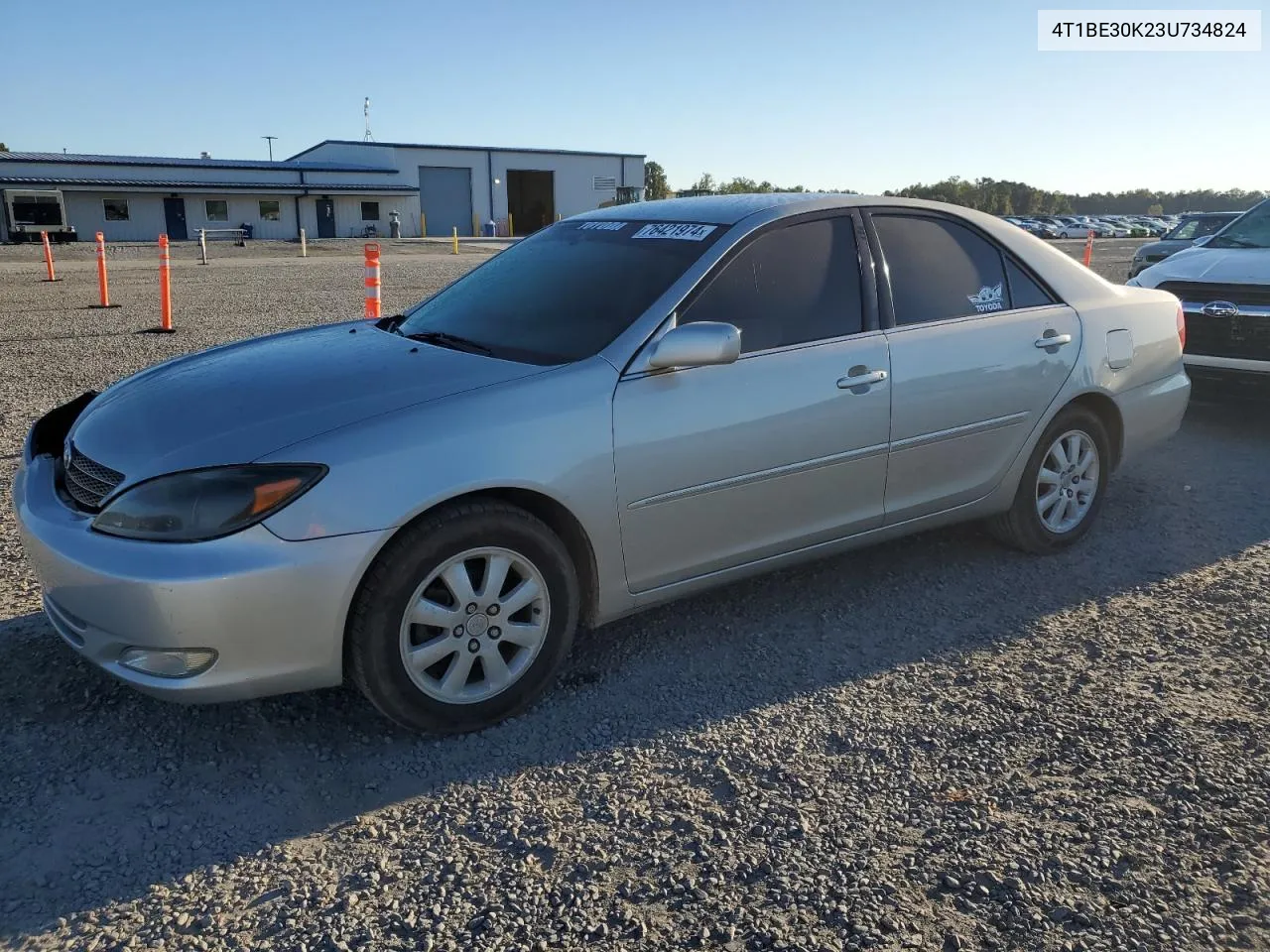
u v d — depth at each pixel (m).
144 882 2.45
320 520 2.79
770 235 3.76
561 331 3.54
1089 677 3.54
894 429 3.93
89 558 2.77
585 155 60.00
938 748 3.08
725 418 3.47
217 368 3.53
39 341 10.98
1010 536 4.65
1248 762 3.01
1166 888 2.46
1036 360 4.38
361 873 2.50
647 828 2.69
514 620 3.23
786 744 3.10
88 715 3.19
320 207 52.16
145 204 47.62
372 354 3.54
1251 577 4.45
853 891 2.44
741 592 4.27
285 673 2.84
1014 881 2.47
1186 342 7.11
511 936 2.28
